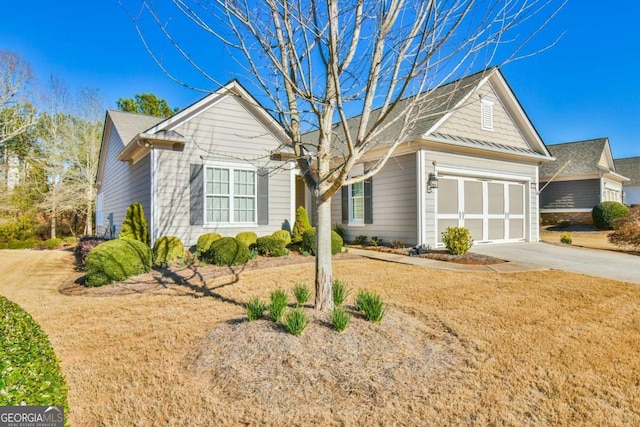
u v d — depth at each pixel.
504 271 7.91
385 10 3.66
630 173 30.53
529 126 13.56
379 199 11.99
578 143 23.28
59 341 4.09
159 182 9.51
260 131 10.97
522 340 4.13
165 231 9.52
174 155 9.74
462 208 11.79
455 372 3.33
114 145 14.52
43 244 19.42
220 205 10.38
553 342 4.09
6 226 20.16
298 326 3.58
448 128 11.34
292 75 4.24
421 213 10.58
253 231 10.80
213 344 3.74
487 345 3.98
